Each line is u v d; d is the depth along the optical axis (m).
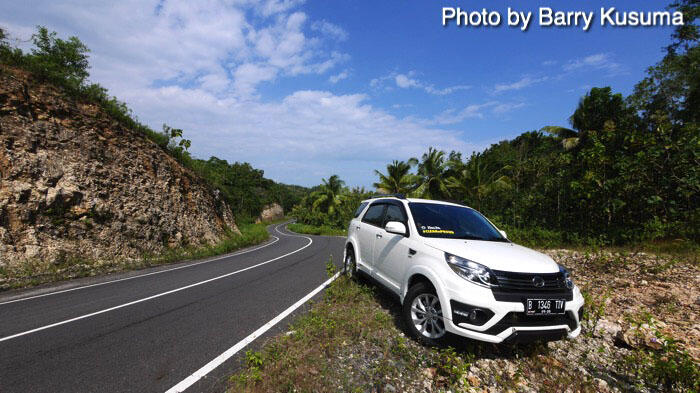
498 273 3.36
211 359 3.40
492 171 32.88
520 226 15.65
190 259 12.29
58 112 11.41
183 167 18.20
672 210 10.41
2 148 9.22
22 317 4.84
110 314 4.92
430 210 4.84
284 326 4.34
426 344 3.67
